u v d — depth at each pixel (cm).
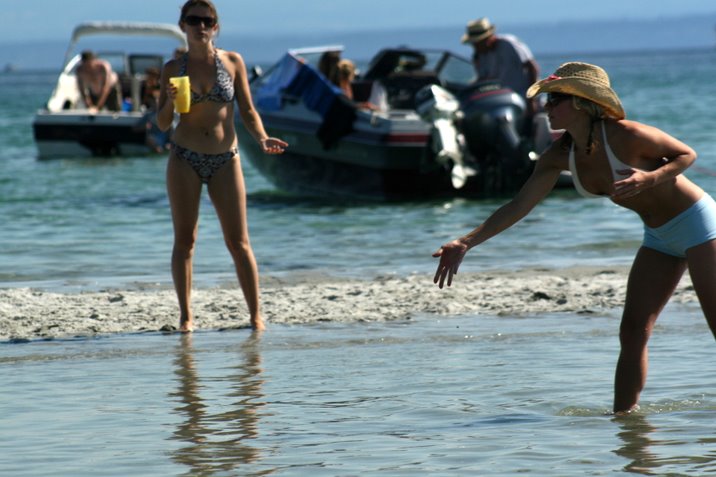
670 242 1038
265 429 1058
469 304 1770
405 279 2020
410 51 3797
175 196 1581
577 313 1691
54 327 1612
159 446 1000
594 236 2658
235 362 1378
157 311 1725
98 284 2038
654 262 1065
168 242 2623
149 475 912
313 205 3472
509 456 953
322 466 931
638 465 919
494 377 1272
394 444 999
